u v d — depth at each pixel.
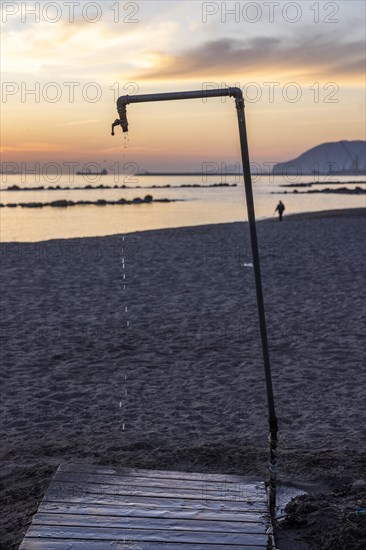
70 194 109.81
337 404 7.42
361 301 13.47
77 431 6.66
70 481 4.27
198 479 4.42
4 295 14.25
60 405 7.47
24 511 4.48
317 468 5.33
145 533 3.59
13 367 8.95
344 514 4.01
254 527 3.72
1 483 5.14
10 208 63.22
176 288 15.20
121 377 8.52
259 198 91.88
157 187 160.88
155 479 4.37
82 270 17.92
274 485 4.08
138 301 13.69
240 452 5.84
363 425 6.75
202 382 8.30
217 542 3.54
